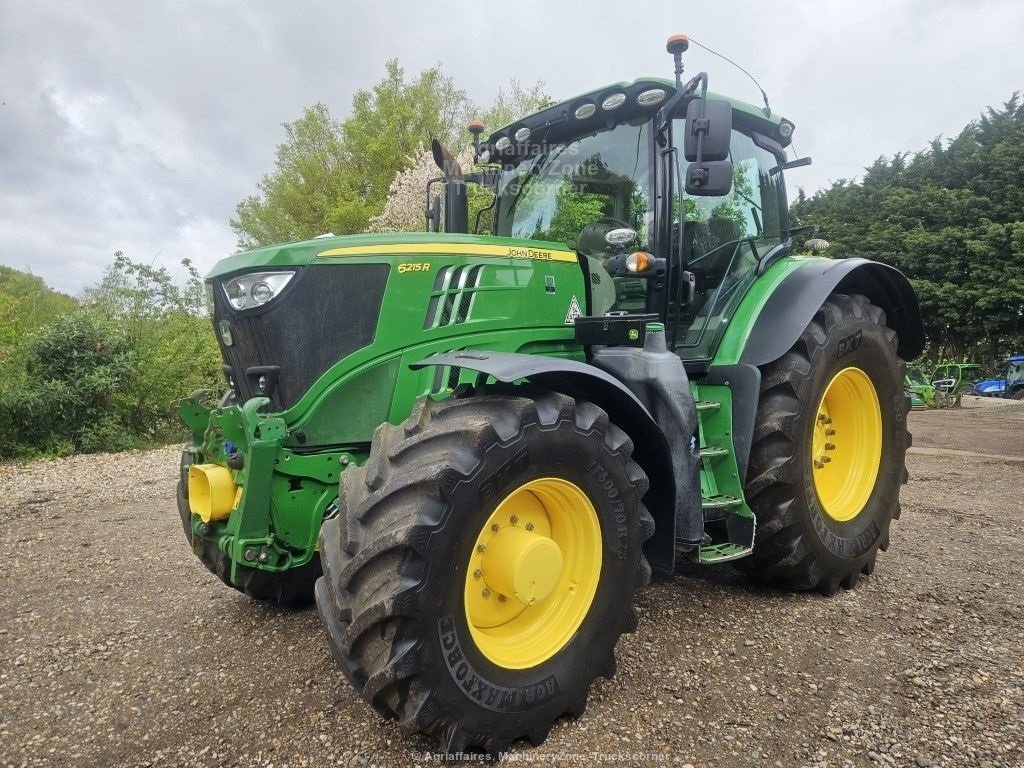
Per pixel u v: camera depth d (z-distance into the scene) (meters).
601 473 2.41
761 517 3.37
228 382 3.25
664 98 3.37
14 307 11.47
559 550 2.35
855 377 3.86
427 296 2.90
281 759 2.14
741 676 2.65
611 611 2.45
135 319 10.26
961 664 2.74
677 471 2.92
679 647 2.90
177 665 2.80
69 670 2.79
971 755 2.15
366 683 2.04
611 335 3.07
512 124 3.94
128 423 9.62
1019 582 3.69
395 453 2.17
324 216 20.91
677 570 3.94
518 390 2.41
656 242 3.43
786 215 4.39
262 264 2.74
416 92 21.62
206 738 2.27
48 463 8.23
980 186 24.20
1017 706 2.43
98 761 2.16
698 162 3.05
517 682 2.19
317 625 3.16
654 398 2.95
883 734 2.26
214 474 2.68
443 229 4.07
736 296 3.78
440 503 2.03
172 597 3.61
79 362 9.16
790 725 2.32
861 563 3.66
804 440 3.38
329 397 2.76
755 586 3.66
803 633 3.05
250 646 2.96
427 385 2.86
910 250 24.12
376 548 1.99
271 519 2.68
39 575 4.04
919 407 17.23
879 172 28.30
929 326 24.80
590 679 2.39
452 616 2.05
